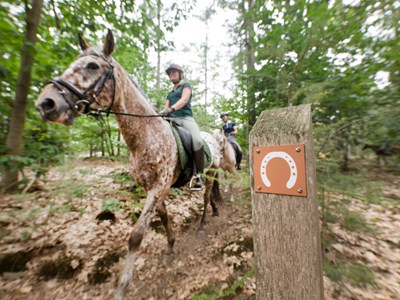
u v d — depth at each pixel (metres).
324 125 2.39
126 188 4.41
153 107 2.45
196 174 2.80
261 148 1.24
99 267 2.31
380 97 1.99
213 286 2.06
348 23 1.98
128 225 3.24
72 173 3.31
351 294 1.74
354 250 2.31
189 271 2.31
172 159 2.30
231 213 3.96
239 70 4.25
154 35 4.29
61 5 3.40
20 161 2.59
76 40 3.56
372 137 1.98
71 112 1.56
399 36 1.80
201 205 4.45
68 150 3.62
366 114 2.02
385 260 2.20
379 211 3.12
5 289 1.93
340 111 2.33
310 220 1.07
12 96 3.27
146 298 1.92
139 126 2.07
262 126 1.26
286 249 1.16
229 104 5.06
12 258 2.31
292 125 1.14
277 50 2.95
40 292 1.94
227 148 4.70
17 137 2.93
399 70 1.84
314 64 2.66
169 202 4.39
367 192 1.86
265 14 3.29
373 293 1.75
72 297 1.90
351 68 2.16
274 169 1.18
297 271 1.13
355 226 1.98
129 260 1.82
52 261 2.34
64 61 3.62
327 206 2.04
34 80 3.24
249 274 1.90
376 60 2.00
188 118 2.95
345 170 2.13
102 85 1.72
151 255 2.60
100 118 1.84
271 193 1.20
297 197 1.12
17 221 2.84
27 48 2.58
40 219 2.97
